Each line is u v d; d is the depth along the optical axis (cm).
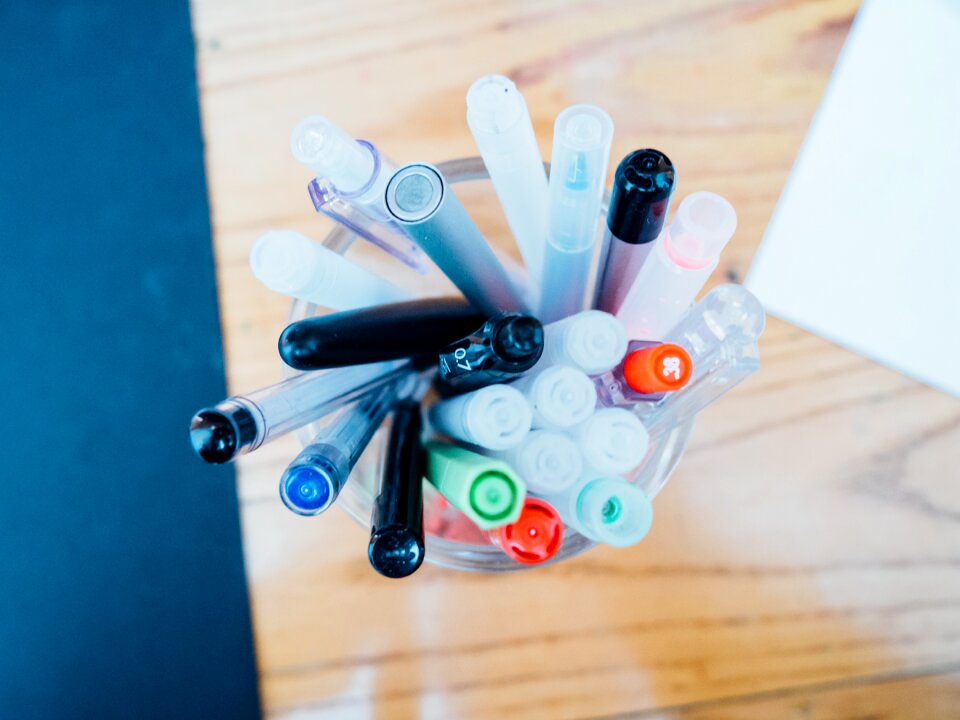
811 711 37
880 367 38
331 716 37
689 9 40
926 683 37
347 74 39
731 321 28
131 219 43
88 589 41
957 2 38
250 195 39
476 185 35
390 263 37
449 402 30
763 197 39
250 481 38
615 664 37
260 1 40
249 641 38
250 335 38
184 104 43
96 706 40
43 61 44
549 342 28
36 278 44
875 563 38
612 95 39
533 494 28
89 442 43
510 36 39
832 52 39
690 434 34
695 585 37
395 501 27
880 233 38
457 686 37
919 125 38
